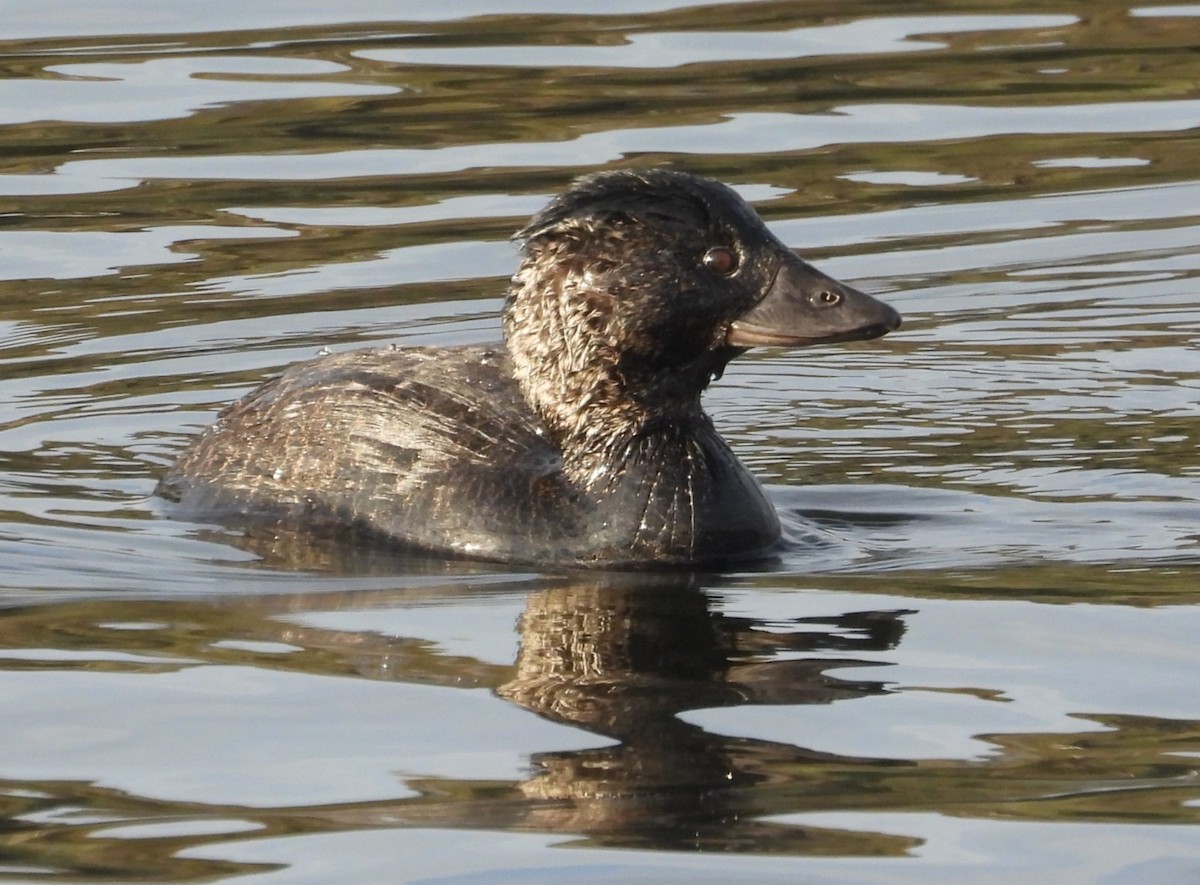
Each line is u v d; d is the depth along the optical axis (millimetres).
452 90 21953
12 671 9992
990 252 18594
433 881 7754
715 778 8625
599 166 19797
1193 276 18047
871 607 10867
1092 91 22109
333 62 22828
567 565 12000
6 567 11750
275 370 15906
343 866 7859
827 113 21391
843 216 19203
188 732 9203
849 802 8375
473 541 12227
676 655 10141
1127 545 11906
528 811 8320
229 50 23203
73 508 12992
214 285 17562
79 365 16000
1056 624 10438
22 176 19859
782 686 9656
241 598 11203
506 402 12984
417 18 24453
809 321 12227
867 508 12984
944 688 9594
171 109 21500
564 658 10109
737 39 23641
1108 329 16969
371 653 10211
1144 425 14586
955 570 11531
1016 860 7859
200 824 8266
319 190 19594
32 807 8445
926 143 20781
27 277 17688
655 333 12312
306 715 9375
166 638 10484
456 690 9672
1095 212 19422
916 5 24828
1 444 14352
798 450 14328
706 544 12117
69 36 23719
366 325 16797
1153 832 8055
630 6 24781
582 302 12391
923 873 7766
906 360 16406
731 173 19844
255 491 12969
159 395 15406
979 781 8555
